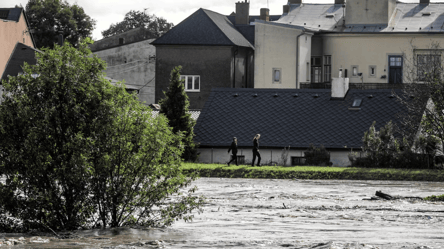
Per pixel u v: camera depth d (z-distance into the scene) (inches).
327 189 1408.7
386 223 826.8
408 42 3189.0
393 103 2245.3
